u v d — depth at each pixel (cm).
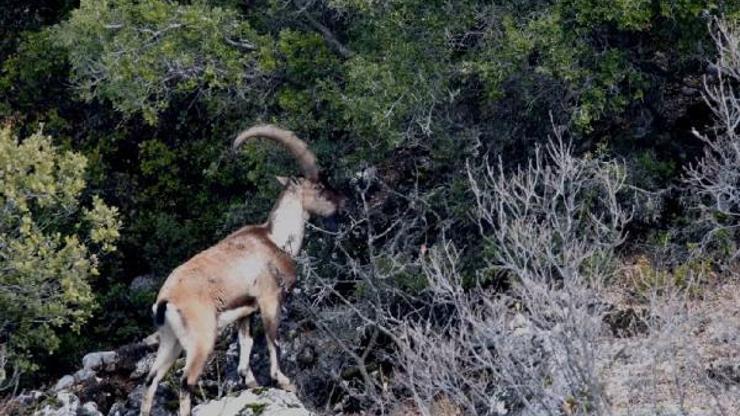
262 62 5594
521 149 5556
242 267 4469
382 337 5306
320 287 5156
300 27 6075
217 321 4394
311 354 5238
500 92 5097
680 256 5319
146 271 7062
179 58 5575
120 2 5712
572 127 5359
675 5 4956
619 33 5359
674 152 5741
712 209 5178
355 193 5653
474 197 5334
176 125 7025
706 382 4022
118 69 5525
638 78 5156
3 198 5228
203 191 6919
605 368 4069
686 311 4522
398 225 5631
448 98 5312
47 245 5262
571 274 4062
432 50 5212
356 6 5341
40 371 6419
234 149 4678
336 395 5169
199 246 6844
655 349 4062
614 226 4266
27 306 5259
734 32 4859
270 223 4631
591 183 5147
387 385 4909
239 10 6081
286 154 5594
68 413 5072
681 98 6025
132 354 5609
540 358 4047
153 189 7000
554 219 4562
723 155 4803
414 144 5328
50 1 7619
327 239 5528
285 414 4219
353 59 5325
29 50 7062
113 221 5484
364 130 5294
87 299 5312
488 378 4406
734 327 4531
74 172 5403
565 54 5006
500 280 5347
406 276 5181
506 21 5047
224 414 4306
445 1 5266
